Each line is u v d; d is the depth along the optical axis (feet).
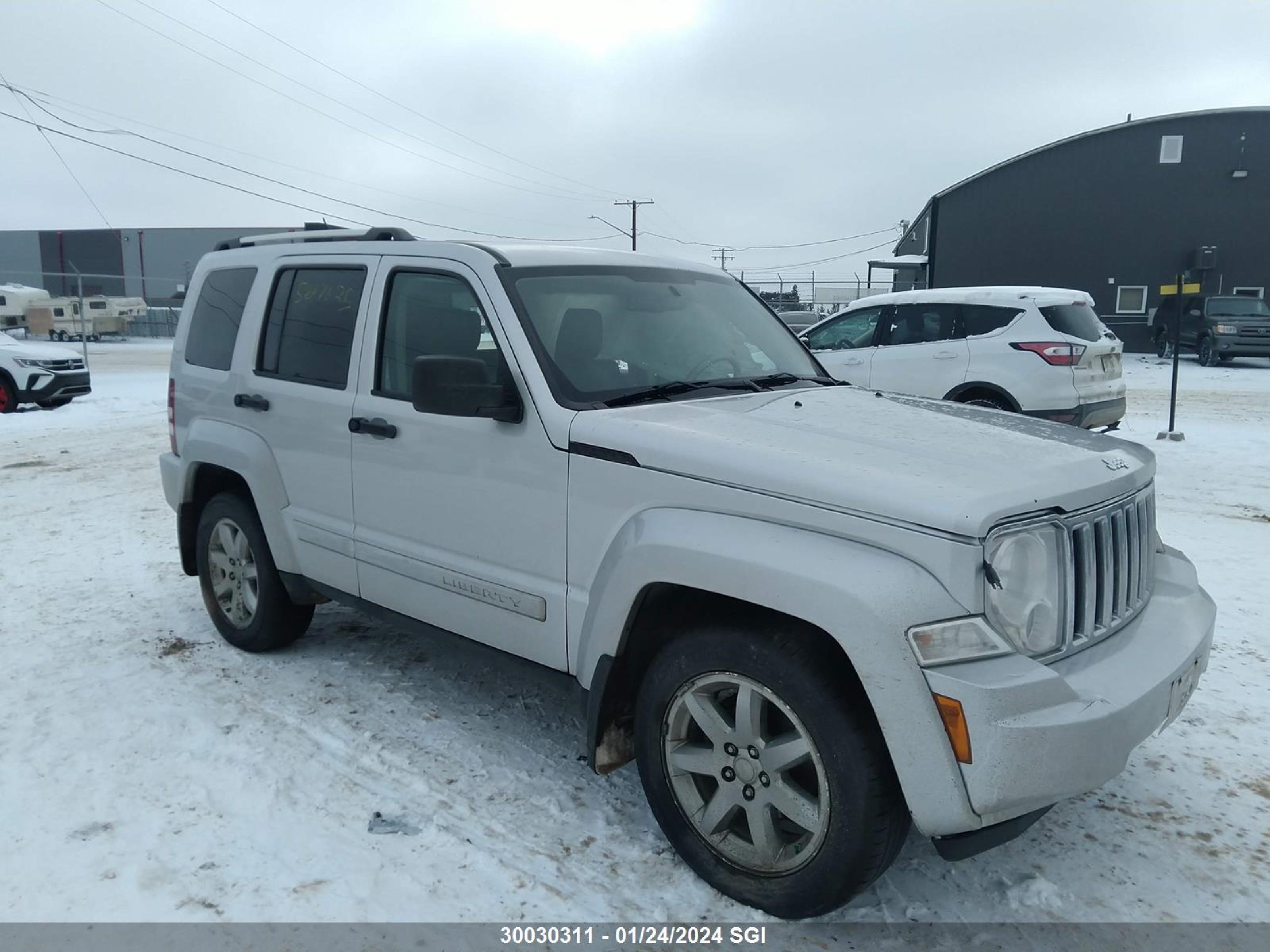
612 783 11.48
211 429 15.26
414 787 11.28
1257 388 61.82
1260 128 94.43
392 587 12.53
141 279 69.21
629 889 9.41
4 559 21.25
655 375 11.63
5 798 10.91
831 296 151.84
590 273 12.37
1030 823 8.51
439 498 11.64
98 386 65.98
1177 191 98.12
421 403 10.37
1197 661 9.36
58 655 15.42
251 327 14.79
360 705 13.55
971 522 7.72
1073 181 101.76
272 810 10.72
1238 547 21.91
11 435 42.60
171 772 11.57
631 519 9.63
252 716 13.16
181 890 9.27
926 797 7.73
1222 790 11.34
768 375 12.78
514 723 13.06
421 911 9.02
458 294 11.82
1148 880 9.61
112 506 27.02
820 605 7.95
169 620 17.17
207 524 15.71
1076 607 8.74
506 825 10.50
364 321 12.90
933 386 31.99
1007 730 7.51
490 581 11.09
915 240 142.72
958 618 7.75
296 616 15.19
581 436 10.03
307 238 14.87
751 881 8.97
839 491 8.25
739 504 8.82
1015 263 105.70
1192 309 82.89
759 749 8.79
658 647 10.19
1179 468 32.19
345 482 13.00
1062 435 10.52
